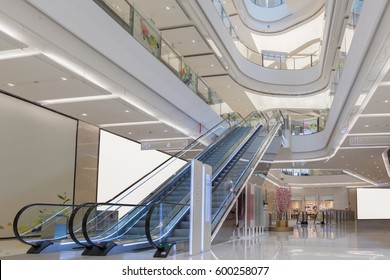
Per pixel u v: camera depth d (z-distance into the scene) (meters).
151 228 6.33
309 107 21.86
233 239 9.30
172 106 10.95
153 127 11.81
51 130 10.44
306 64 20.73
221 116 15.04
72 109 10.25
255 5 21.92
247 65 18.67
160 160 16.31
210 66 16.53
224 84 18.69
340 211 26.23
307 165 21.97
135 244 6.89
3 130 9.02
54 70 7.45
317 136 18.09
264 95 19.92
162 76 10.20
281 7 21.70
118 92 8.77
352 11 9.49
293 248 7.73
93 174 12.04
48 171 10.30
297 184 33.09
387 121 11.28
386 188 35.72
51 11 6.09
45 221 6.84
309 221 27.73
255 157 12.32
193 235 6.20
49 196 10.30
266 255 6.50
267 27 21.91
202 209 6.60
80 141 11.48
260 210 12.68
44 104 9.83
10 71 7.51
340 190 35.59
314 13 20.47
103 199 13.33
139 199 10.93
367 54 7.84
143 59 9.20
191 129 12.27
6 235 8.97
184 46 14.74
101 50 7.46
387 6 6.11
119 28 8.13
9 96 9.18
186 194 8.50
